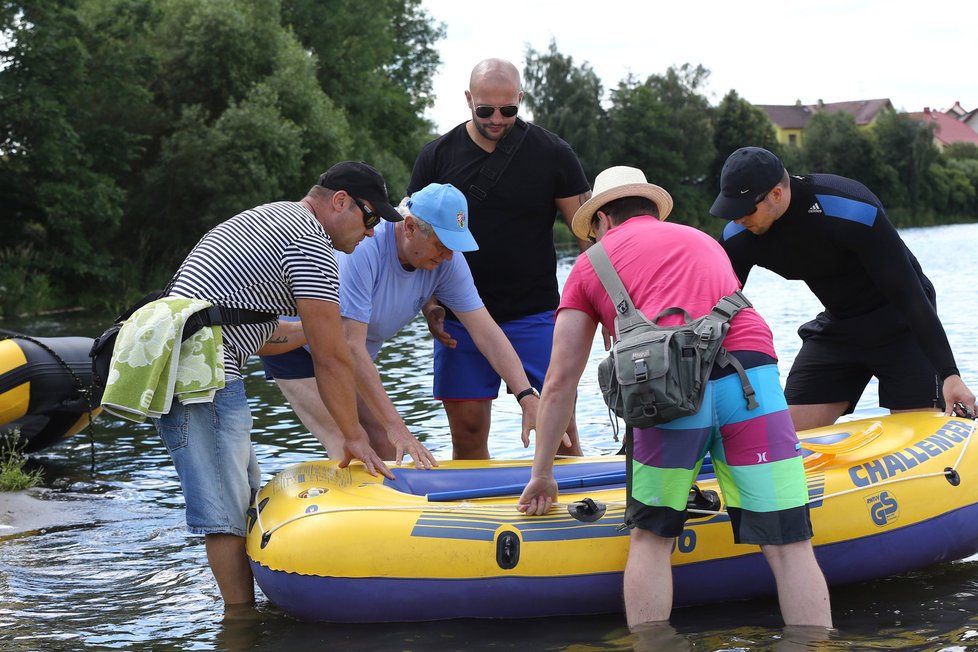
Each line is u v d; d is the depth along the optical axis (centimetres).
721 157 6481
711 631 320
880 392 441
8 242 2259
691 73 6053
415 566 336
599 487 394
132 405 335
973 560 399
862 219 393
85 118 2311
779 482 311
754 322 317
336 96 3569
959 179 7488
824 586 315
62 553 440
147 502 537
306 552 337
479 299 440
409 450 402
